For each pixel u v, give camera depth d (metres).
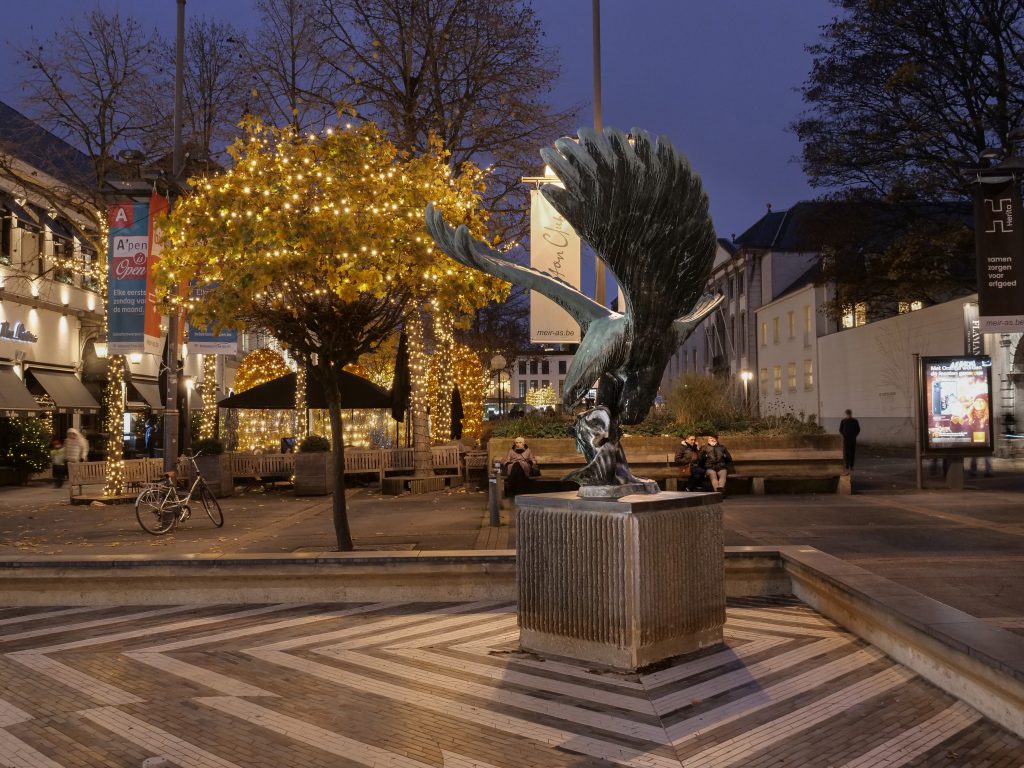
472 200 11.63
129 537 13.70
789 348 52.84
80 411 33.38
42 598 7.84
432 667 5.66
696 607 5.80
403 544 12.03
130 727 4.64
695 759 4.11
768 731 4.44
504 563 7.77
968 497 17.73
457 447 23.73
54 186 26.53
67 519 16.72
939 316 33.97
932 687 5.08
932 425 19.36
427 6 23.48
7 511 18.48
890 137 31.77
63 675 5.61
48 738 4.49
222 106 25.22
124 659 5.99
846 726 4.49
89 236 23.39
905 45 30.62
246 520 15.95
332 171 9.80
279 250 9.42
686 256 5.44
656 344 5.64
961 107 31.09
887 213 33.88
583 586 5.59
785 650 5.89
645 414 5.92
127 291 17.67
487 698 5.01
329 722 4.68
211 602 7.82
